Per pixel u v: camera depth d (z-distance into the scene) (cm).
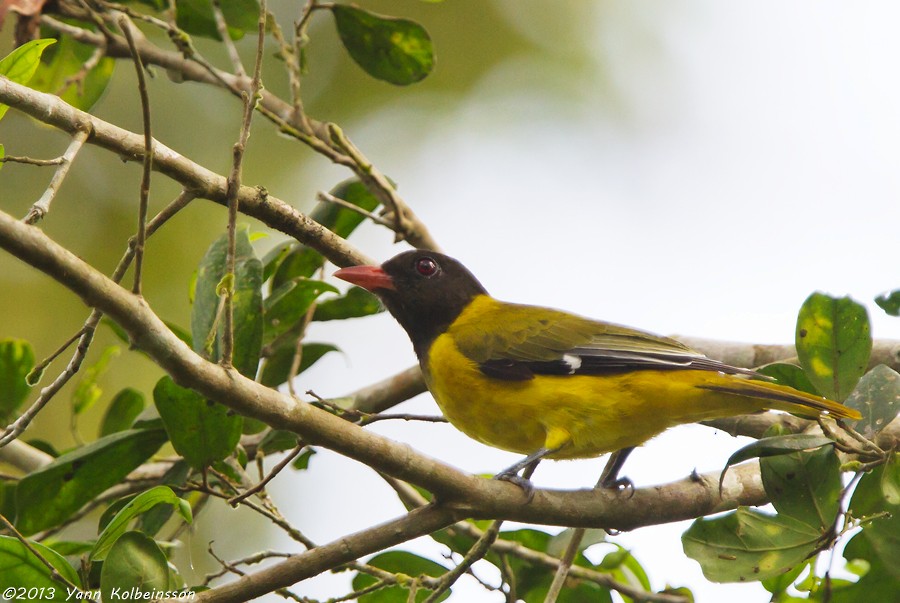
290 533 883
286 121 1284
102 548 798
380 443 781
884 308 942
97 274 664
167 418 891
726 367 970
